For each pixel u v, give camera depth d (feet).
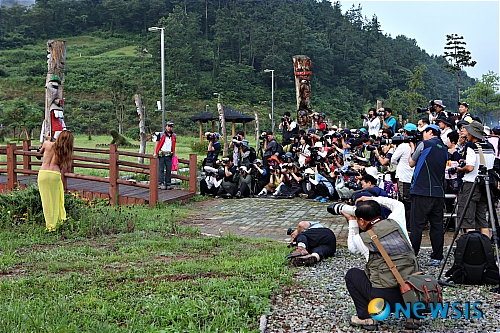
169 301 16.60
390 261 14.08
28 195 30.63
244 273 20.34
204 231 30.86
